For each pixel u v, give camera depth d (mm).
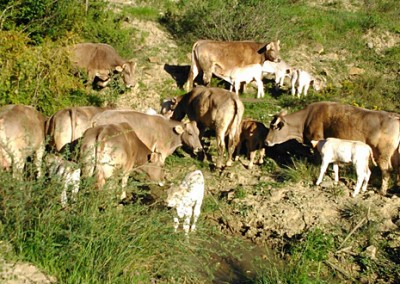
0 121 10664
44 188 8102
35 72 13664
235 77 16562
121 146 10141
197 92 13922
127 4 21438
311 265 9664
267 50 16406
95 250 7684
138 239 8078
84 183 8375
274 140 13164
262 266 9547
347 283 9359
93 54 16094
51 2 16250
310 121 13055
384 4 23031
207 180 12711
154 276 8258
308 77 16750
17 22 16141
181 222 10023
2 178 7852
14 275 7297
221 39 18891
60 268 7598
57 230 7699
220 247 10125
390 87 17922
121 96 16359
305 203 11211
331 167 12656
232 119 13227
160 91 16828
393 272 9586
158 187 11219
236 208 11312
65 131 11250
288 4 22641
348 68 18906
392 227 10586
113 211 8133
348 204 11172
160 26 20031
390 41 20453
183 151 14039
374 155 12133
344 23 21047
